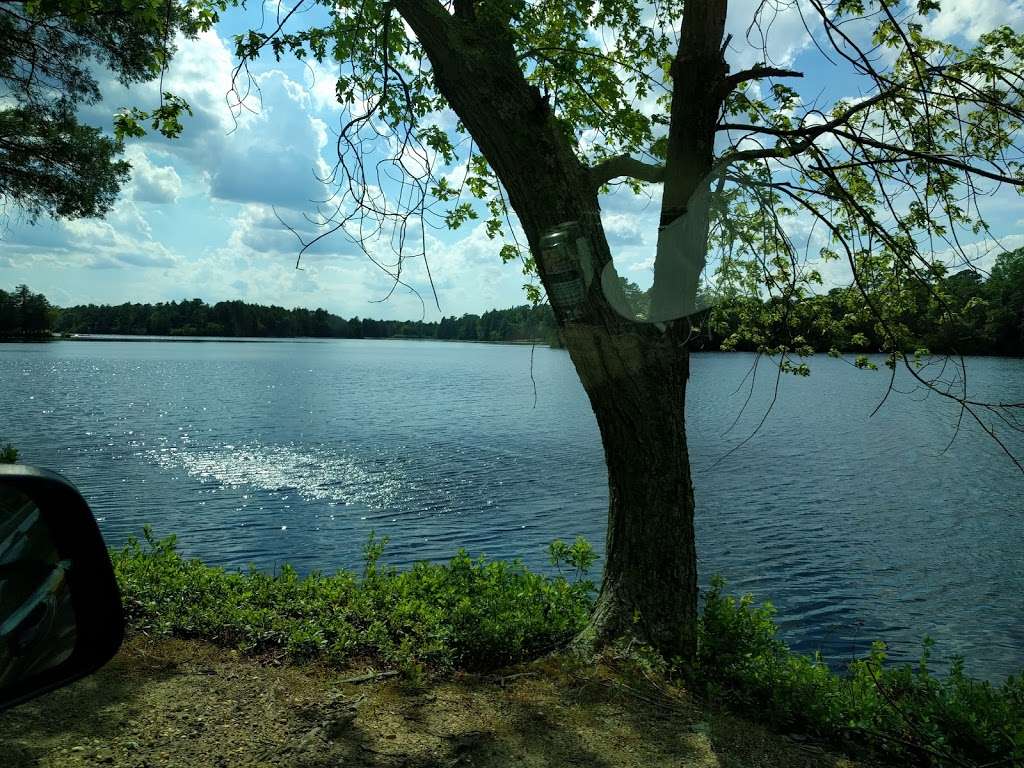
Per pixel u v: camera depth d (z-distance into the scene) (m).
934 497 24.45
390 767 3.39
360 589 6.29
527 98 4.46
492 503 22.70
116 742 3.43
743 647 5.07
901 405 56.47
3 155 11.53
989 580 15.79
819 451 34.25
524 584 6.48
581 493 24.22
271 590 6.00
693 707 4.34
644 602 4.98
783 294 4.73
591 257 4.50
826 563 16.95
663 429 4.90
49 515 1.52
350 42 5.47
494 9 4.55
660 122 5.44
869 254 4.96
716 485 26.33
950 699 4.59
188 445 34.00
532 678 4.66
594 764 3.57
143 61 10.32
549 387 76.56
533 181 4.49
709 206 4.58
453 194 5.92
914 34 5.05
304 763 3.36
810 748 4.02
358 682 4.42
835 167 4.83
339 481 26.14
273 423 43.34
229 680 4.30
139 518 20.19
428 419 46.69
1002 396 54.03
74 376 80.06
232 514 20.89
